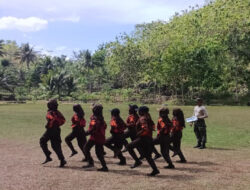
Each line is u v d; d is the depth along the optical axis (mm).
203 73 43219
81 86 64812
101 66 80500
